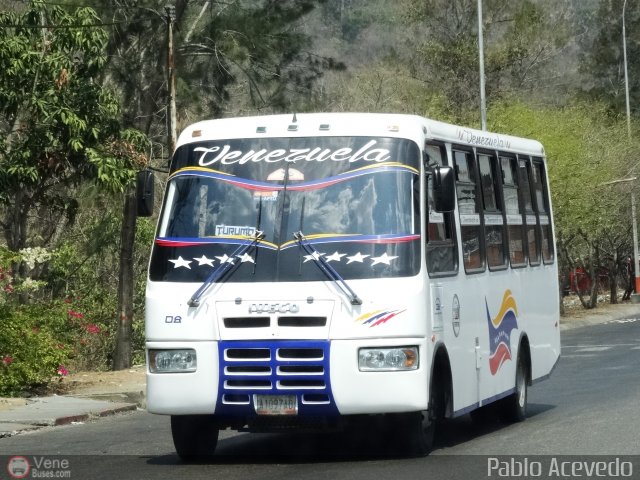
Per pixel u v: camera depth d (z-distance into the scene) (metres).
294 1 34.38
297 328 12.81
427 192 13.69
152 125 33.97
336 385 12.72
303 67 35.06
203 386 13.01
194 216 13.58
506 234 17.03
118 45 31.12
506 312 16.73
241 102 35.34
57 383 23.53
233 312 12.98
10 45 24.92
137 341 33.22
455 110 56.50
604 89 81.25
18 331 22.08
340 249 13.07
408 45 65.38
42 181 26.44
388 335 12.78
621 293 64.31
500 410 17.17
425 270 13.13
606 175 46.22
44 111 25.25
